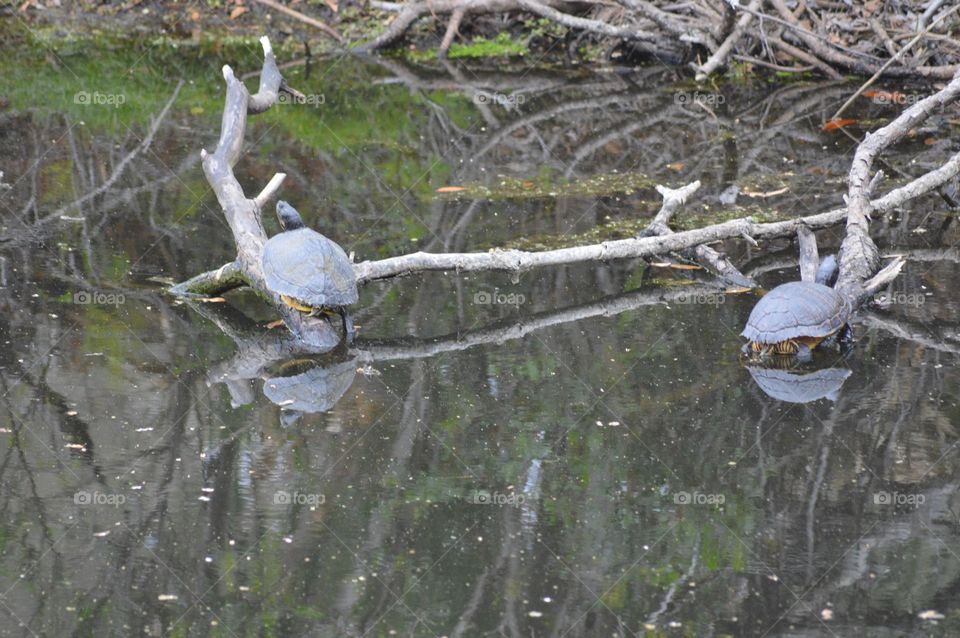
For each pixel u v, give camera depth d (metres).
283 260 9.95
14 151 15.72
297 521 7.20
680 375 9.38
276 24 23.62
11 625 6.12
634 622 6.21
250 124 17.59
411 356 9.80
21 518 7.16
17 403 8.73
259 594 6.43
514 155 16.22
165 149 16.02
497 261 11.09
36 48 21.94
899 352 9.80
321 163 15.62
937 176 12.93
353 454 8.06
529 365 9.59
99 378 9.21
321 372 9.45
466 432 8.40
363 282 10.80
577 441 8.29
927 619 6.23
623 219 13.38
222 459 7.96
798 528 7.16
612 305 11.01
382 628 6.14
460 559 6.81
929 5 19.89
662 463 7.97
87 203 13.64
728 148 16.55
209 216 13.28
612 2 21.62
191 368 9.47
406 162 15.78
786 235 12.16
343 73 21.02
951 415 8.61
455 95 19.66
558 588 6.53
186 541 6.95
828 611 6.32
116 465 7.84
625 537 7.06
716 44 20.58
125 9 24.30
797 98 19.39
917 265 11.95
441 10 22.11
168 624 6.17
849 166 15.50
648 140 17.02
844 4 21.05
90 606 6.30
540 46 22.98
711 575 6.67
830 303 9.67
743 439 8.30
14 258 11.78
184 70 20.73
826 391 9.06
